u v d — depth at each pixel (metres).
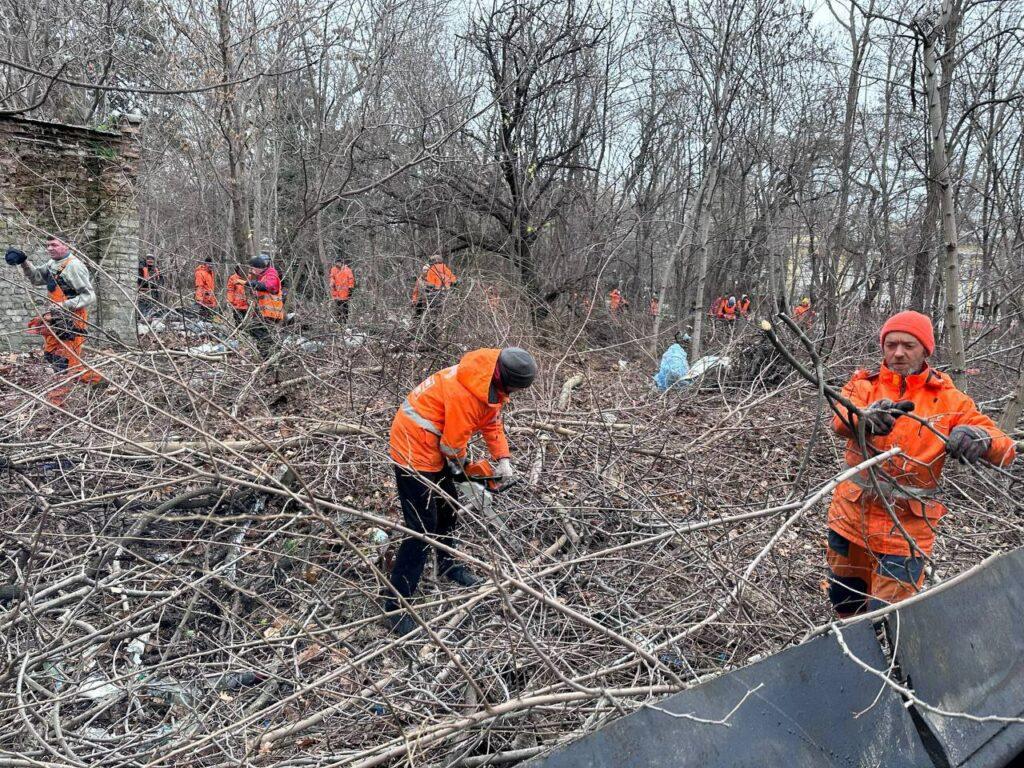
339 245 12.07
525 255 12.62
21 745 2.67
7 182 9.62
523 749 2.37
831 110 12.19
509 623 2.75
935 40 4.60
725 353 7.07
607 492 4.19
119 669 3.12
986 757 2.09
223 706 2.87
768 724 1.85
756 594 3.29
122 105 13.90
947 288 4.79
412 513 3.36
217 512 4.36
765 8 11.00
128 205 10.57
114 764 2.53
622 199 14.21
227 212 12.72
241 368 5.93
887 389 2.86
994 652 2.35
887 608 2.21
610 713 2.40
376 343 6.38
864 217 11.01
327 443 4.92
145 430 4.97
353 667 2.54
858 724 1.97
